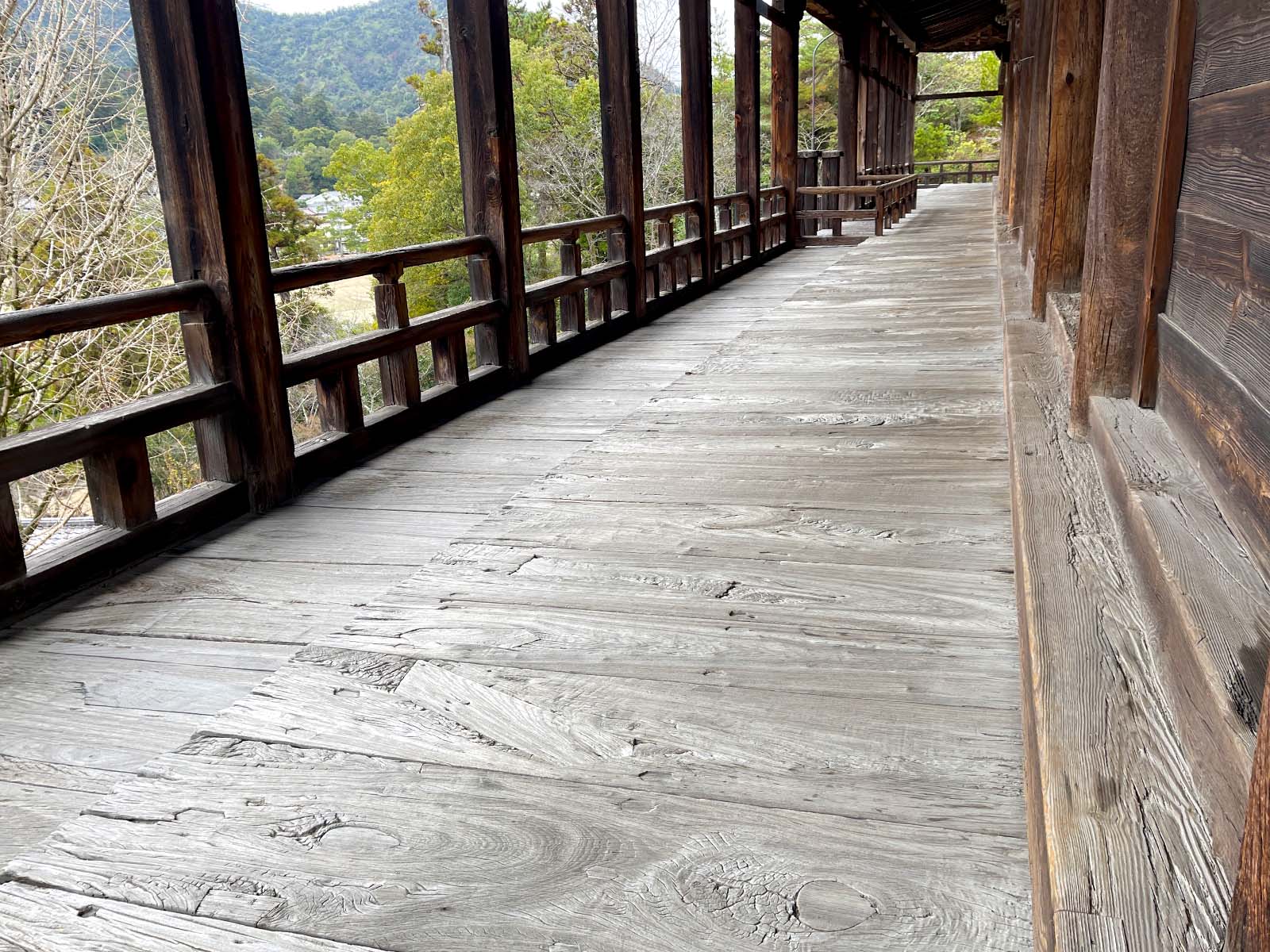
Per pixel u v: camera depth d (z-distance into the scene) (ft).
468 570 8.08
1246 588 4.20
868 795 4.91
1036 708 4.23
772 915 4.13
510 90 16.21
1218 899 3.10
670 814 4.84
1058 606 5.09
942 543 8.09
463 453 12.98
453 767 5.34
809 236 41.11
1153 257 7.02
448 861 4.59
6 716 6.68
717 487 9.87
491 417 14.88
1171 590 4.27
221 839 4.83
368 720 5.86
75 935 4.24
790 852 4.52
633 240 22.27
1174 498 5.35
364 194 50.39
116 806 5.13
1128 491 5.58
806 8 40.37
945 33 73.41
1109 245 7.62
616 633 6.81
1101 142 7.63
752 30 32.78
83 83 24.77
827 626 6.73
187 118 9.95
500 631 6.95
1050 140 13.03
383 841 4.75
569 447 13.07
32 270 24.56
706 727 5.59
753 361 15.88
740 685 6.03
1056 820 3.51
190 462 28.58
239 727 5.83
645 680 6.16
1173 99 6.50
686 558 8.09
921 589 7.25
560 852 4.60
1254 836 2.21
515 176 16.52
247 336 10.57
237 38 10.29
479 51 15.58
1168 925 3.00
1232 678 3.50
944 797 4.86
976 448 10.63
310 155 43.52
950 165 104.58
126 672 7.25
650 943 4.03
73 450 8.75
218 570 9.25
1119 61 7.18
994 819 4.67
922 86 150.71
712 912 4.17
